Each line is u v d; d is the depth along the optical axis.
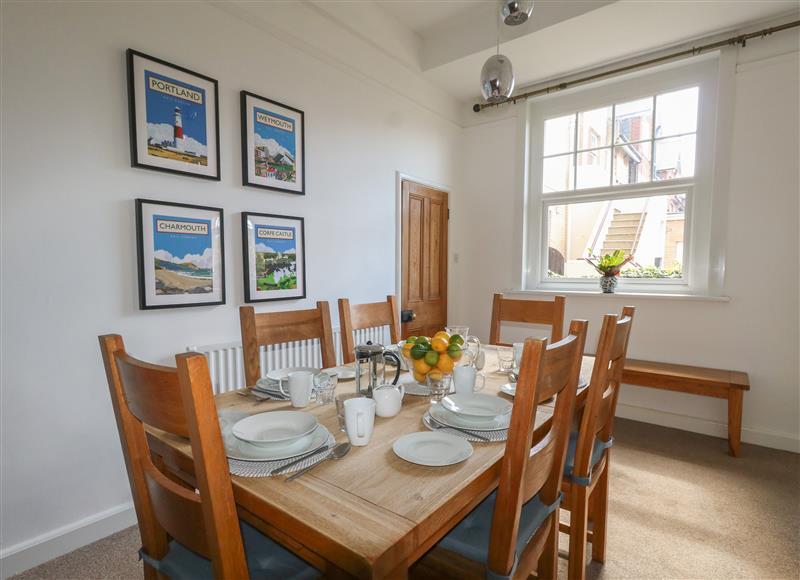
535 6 2.79
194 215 2.05
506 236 3.83
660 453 2.64
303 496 0.79
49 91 1.62
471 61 3.21
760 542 1.78
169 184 1.97
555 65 3.25
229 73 2.19
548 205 3.72
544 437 1.11
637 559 1.69
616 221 3.40
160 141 1.91
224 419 1.16
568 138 3.58
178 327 2.02
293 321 1.86
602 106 3.41
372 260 3.08
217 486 0.69
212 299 2.13
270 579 0.93
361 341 3.02
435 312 3.78
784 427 2.71
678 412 3.06
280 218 2.44
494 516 0.92
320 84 2.67
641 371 2.86
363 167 2.99
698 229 3.04
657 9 2.55
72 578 1.57
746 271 2.79
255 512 0.81
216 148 2.12
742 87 2.75
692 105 3.05
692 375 2.73
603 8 2.55
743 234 2.79
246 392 1.44
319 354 2.56
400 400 1.24
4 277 1.54
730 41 2.73
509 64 1.91
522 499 0.91
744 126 2.76
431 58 3.33
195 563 0.95
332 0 2.65
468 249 4.05
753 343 2.79
